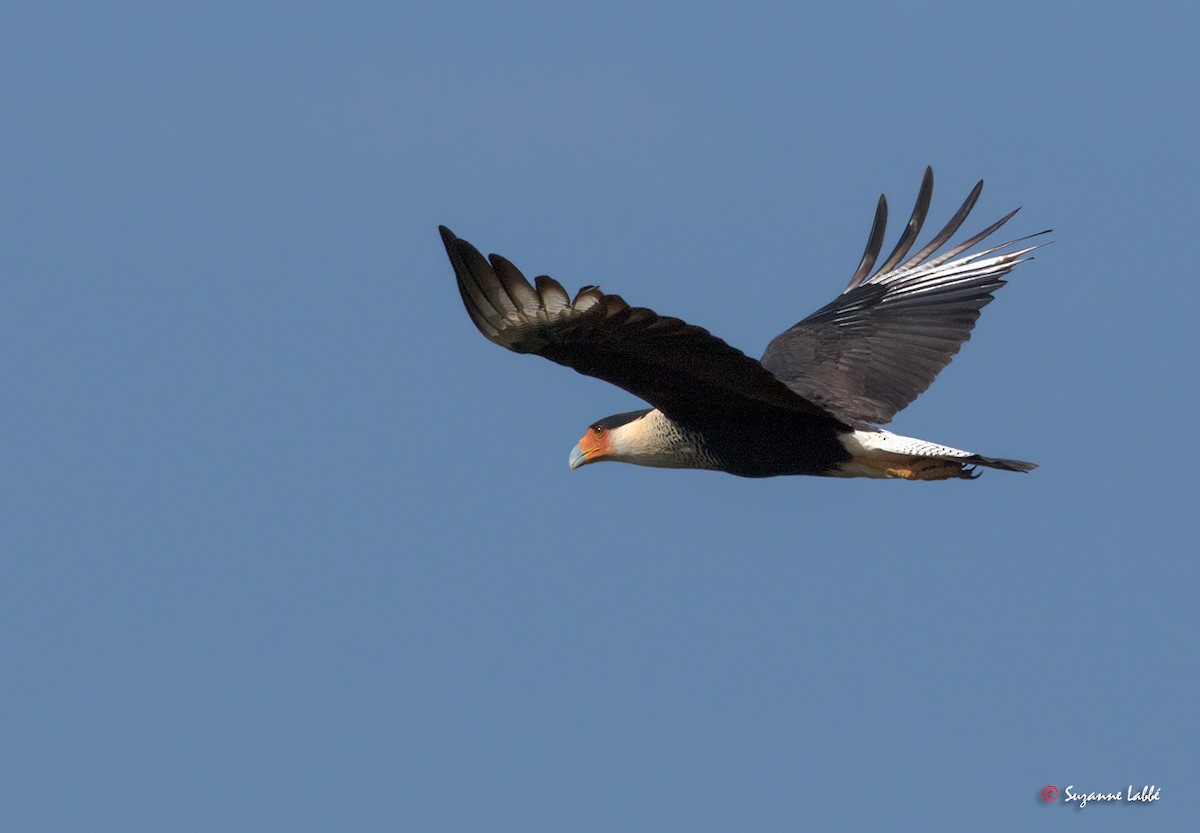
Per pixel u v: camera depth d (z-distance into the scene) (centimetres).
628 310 1088
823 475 1377
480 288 1105
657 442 1379
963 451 1297
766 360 1514
